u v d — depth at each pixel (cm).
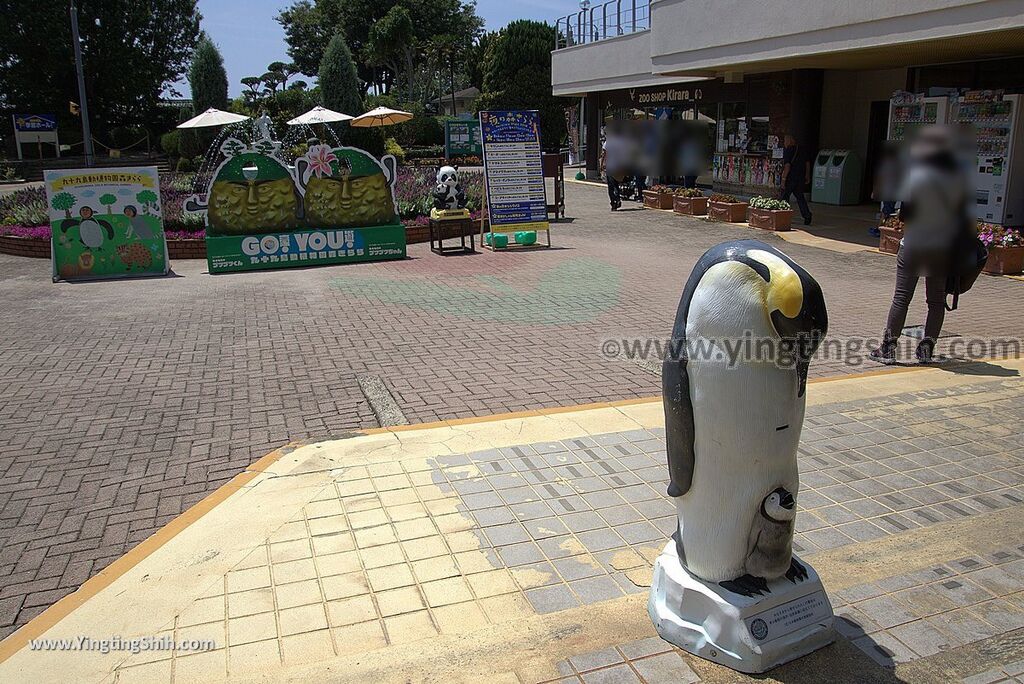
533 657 294
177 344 762
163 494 445
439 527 393
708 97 2114
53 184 1088
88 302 962
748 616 284
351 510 411
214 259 1162
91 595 340
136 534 402
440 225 1312
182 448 509
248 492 432
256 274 1154
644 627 313
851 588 338
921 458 474
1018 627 311
